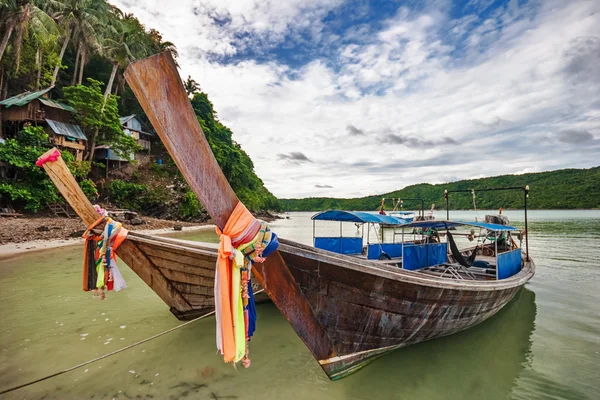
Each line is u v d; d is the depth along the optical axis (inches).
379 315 159.6
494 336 221.1
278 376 156.9
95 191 888.3
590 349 200.1
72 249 521.7
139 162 1239.5
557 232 948.6
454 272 269.7
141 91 69.1
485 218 415.8
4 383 145.4
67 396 136.8
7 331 205.6
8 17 782.5
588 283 369.4
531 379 164.9
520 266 315.3
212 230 1030.4
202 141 78.5
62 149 863.7
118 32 1180.5
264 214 2449.6
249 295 95.3
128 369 159.5
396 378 162.1
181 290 207.9
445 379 162.9
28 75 976.3
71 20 969.5
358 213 351.9
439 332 197.9
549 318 257.4
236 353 81.4
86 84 1196.5
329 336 146.9
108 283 145.0
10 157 701.3
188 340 193.2
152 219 1031.6
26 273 364.8
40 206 757.9
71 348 181.6
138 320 226.4
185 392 141.5
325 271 139.2
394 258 368.2
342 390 148.0
